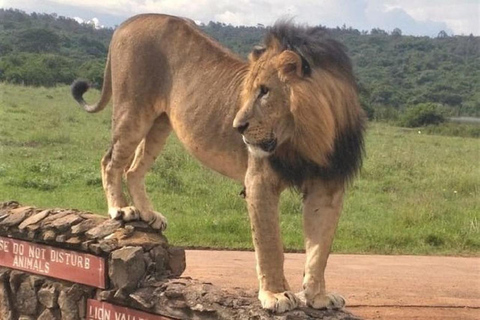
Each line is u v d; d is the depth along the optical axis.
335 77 5.71
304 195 6.04
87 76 37.62
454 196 19.27
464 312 9.20
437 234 14.36
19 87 42.03
